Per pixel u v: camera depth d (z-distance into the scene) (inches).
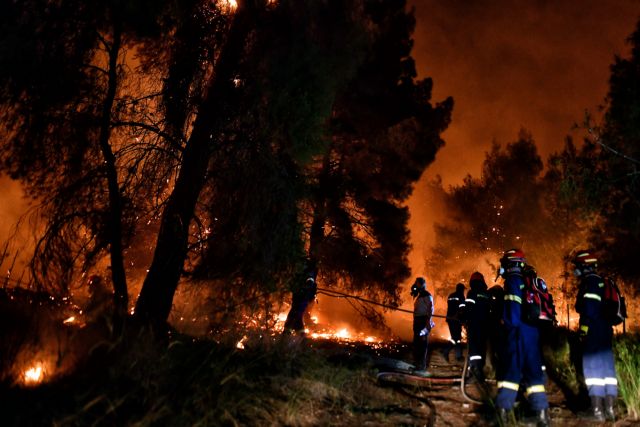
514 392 222.2
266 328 320.2
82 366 215.5
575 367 313.0
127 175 341.7
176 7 329.4
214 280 322.0
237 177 331.9
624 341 334.3
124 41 317.1
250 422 202.8
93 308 269.6
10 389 188.2
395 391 284.7
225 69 343.0
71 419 169.2
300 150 321.1
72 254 309.9
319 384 258.2
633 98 430.6
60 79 291.7
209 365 237.5
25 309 255.9
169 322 325.4
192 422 186.2
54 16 291.1
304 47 323.9
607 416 226.7
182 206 324.2
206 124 336.8
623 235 525.3
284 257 323.0
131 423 175.3
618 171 442.6
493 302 345.7
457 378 330.3
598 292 236.4
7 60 275.1
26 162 297.4
